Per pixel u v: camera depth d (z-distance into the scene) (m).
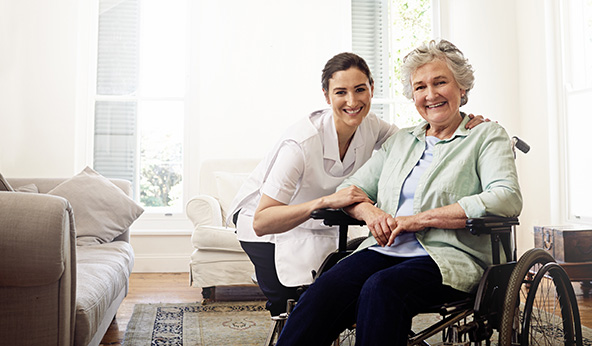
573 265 3.31
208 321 2.89
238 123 4.64
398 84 4.96
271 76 4.69
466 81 1.71
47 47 4.45
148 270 4.52
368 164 1.85
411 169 1.70
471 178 1.62
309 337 1.45
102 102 4.67
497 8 4.66
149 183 4.71
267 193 1.75
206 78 4.62
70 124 4.46
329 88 1.80
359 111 1.79
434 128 1.75
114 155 4.67
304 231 1.88
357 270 1.55
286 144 1.80
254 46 4.68
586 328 2.62
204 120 4.61
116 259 2.55
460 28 4.75
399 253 1.60
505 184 1.52
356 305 1.47
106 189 3.21
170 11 4.78
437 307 1.40
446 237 1.56
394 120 4.95
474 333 1.38
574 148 4.14
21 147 4.37
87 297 1.72
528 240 4.52
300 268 1.82
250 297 3.58
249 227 1.95
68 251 1.54
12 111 4.34
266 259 1.92
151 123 4.73
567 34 4.20
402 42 4.97
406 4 4.98
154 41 4.75
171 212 4.68
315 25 4.76
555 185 4.27
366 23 4.93
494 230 1.44
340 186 1.82
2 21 4.30
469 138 1.65
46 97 4.43
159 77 4.75
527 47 4.54
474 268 1.49
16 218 1.45
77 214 3.05
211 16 4.64
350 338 2.24
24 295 1.48
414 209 1.63
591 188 3.95
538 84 4.39
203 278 3.36
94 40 4.67
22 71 4.39
